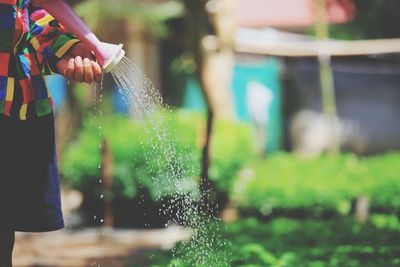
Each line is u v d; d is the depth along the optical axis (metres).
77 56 3.90
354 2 16.33
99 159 14.64
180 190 5.26
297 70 21.88
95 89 5.02
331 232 9.53
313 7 16.48
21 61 3.90
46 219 3.95
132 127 14.48
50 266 10.16
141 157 13.99
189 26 11.98
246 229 9.79
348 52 16.28
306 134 22.02
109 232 13.31
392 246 8.06
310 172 15.82
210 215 7.73
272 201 14.36
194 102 22.45
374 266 6.99
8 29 3.84
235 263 6.79
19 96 3.88
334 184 14.43
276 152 21.53
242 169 15.59
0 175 3.86
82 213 14.80
